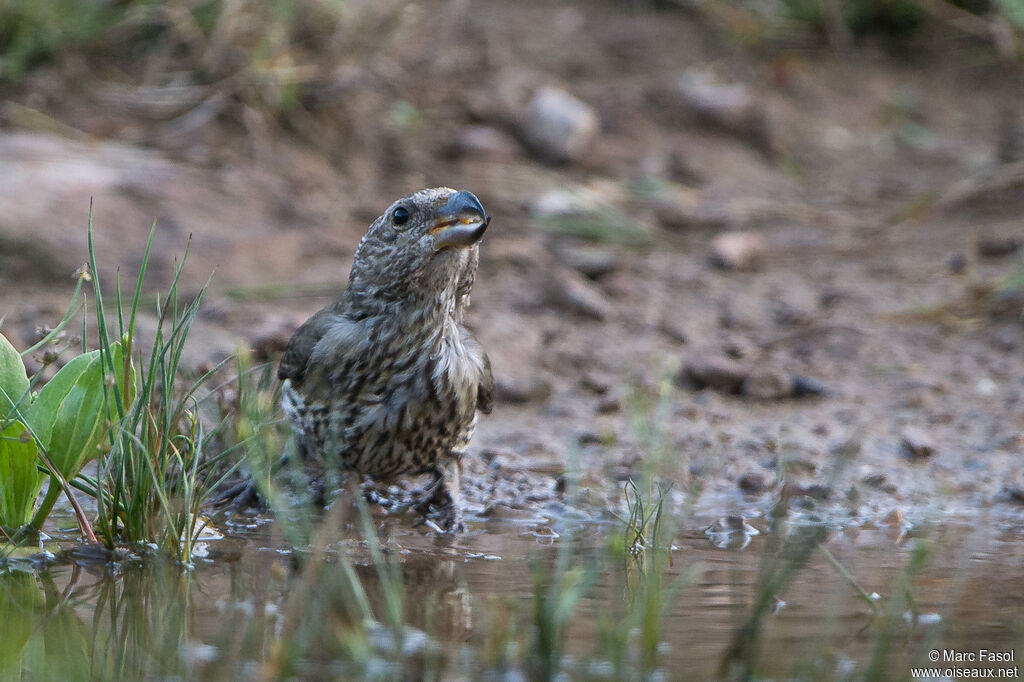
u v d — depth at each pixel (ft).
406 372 28.48
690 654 19.75
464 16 61.11
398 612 20.24
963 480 32.35
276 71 50.70
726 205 52.49
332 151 51.11
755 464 33.14
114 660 19.40
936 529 28.50
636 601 22.53
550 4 63.77
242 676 18.63
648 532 27.55
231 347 37.52
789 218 51.83
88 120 48.57
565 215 49.83
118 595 22.44
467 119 54.65
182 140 48.80
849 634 20.92
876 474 32.19
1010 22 60.64
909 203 52.44
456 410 29.09
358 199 48.75
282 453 30.37
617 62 59.93
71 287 41.22
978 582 24.13
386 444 29.09
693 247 49.55
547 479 31.81
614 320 43.09
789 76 60.49
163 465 25.34
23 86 49.29
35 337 34.94
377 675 18.74
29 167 44.34
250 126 49.96
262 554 25.17
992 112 60.29
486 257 46.93
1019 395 37.45
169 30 51.90
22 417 25.09
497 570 24.47
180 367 32.53
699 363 38.52
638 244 49.47
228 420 29.45
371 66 54.39
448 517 28.63
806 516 29.60
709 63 60.90
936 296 44.47
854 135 58.34
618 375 39.14
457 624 21.15
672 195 52.54
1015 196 52.08
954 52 63.67
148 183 45.37
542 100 54.85
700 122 57.21
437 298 28.27
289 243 44.91
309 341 29.09
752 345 41.39
